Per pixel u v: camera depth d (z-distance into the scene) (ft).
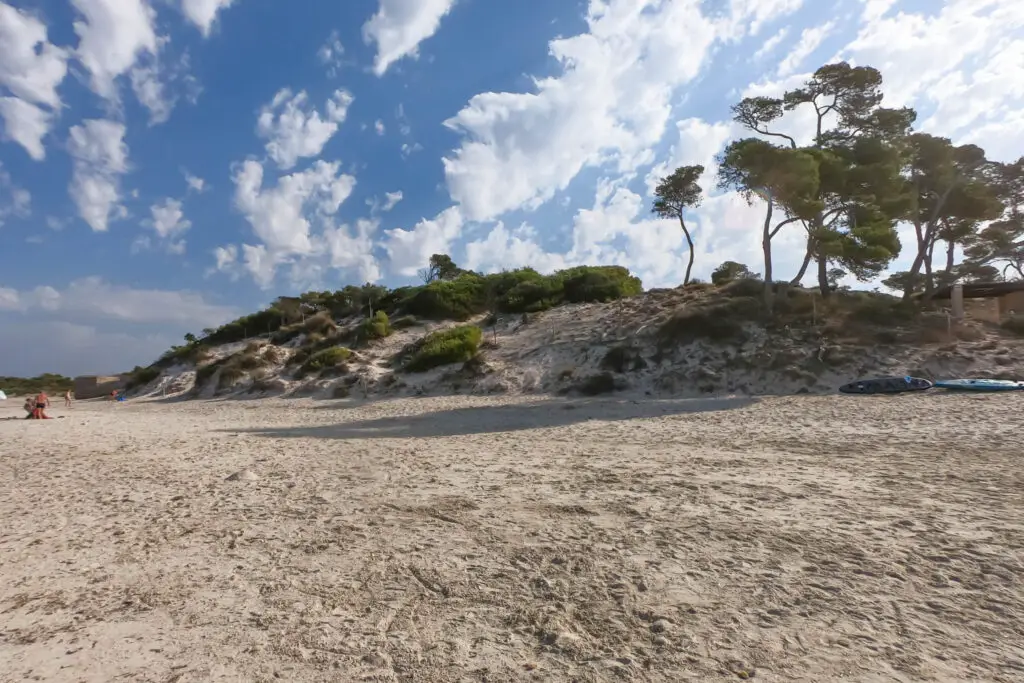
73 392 162.91
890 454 30.94
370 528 20.75
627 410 56.18
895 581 14.93
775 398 57.72
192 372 126.00
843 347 66.44
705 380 65.67
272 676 11.34
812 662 11.28
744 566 16.22
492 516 21.90
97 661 12.10
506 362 84.17
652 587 15.07
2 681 11.38
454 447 39.19
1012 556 16.15
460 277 143.95
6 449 43.96
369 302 144.56
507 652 12.07
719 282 104.12
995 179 104.78
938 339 67.00
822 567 15.98
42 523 22.84
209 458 37.45
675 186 112.78
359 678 11.18
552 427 48.16
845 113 92.63
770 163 76.64
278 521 22.02
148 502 25.72
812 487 24.58
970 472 26.07
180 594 15.51
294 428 55.31
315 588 15.65
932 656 11.39
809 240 79.56
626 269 136.67
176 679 11.32
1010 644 11.76
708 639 12.32
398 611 14.15
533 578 15.93
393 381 86.02
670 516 21.11
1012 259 112.88
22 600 15.46
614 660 11.57
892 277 121.80
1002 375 57.21
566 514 21.89
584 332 88.28
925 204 94.32
